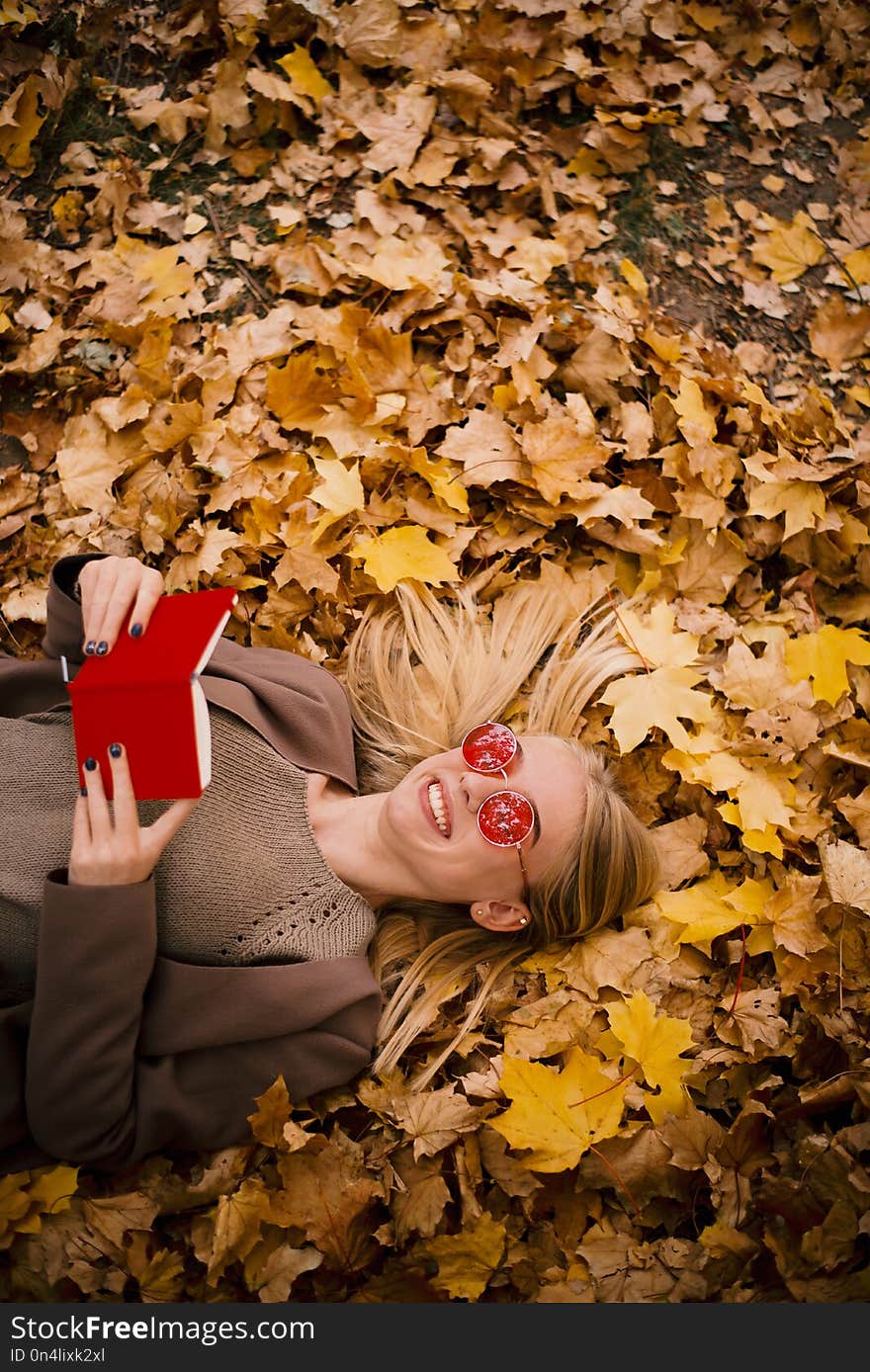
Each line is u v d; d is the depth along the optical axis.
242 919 1.69
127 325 2.20
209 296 2.31
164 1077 1.60
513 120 2.56
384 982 1.91
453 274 2.34
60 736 1.72
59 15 2.43
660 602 2.13
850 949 1.87
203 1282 1.57
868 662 2.07
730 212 2.59
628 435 2.25
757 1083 1.79
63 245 2.32
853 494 2.22
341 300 2.34
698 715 2.01
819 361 2.47
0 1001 1.62
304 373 2.14
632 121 2.57
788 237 2.54
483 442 2.17
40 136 2.37
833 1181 1.61
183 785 1.41
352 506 2.04
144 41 2.49
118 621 1.55
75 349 2.20
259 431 2.15
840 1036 1.78
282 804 1.79
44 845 1.62
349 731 1.96
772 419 2.28
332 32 2.49
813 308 2.52
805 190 2.64
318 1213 1.58
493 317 2.33
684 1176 1.67
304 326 2.27
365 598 2.15
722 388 2.28
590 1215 1.68
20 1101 1.56
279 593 2.08
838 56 2.73
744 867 2.01
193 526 2.04
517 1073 1.67
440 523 2.15
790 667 2.08
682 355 2.35
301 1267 1.55
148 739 1.39
